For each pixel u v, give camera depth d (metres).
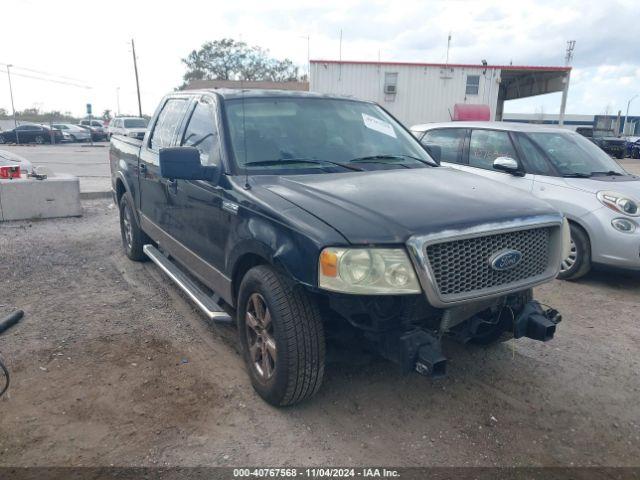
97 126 48.16
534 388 3.75
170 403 3.45
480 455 3.02
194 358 4.07
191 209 4.27
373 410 3.42
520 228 3.12
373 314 2.99
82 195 11.16
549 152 6.59
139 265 6.36
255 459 2.94
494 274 3.08
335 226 2.88
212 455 2.96
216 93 4.40
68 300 5.20
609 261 5.77
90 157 25.45
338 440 3.11
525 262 3.24
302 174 3.73
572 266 6.06
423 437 3.16
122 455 2.95
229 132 3.98
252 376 3.54
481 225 2.97
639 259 5.60
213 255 3.95
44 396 3.50
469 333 3.45
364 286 2.79
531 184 6.43
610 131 32.62
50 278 5.85
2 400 3.44
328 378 3.79
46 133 38.59
